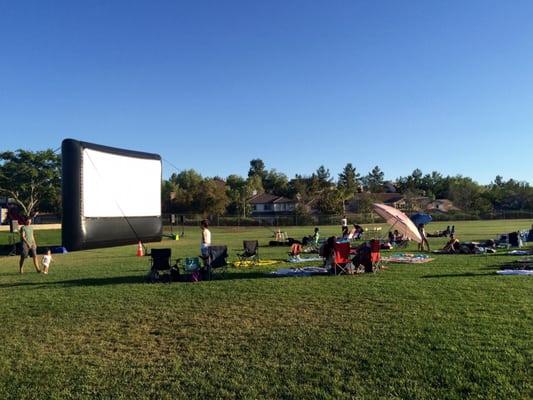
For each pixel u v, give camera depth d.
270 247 27.62
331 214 81.44
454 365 5.99
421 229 22.09
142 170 34.06
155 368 6.32
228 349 7.02
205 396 5.39
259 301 10.34
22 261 16.92
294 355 6.62
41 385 5.86
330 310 9.24
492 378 5.55
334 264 14.27
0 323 8.96
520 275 13.15
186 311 9.58
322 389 5.43
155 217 35.19
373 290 11.23
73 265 19.48
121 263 19.78
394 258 18.42
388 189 154.88
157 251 13.96
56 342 7.65
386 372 5.86
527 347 6.60
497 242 23.61
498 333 7.29
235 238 39.16
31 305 10.61
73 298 11.34
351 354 6.55
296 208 87.06
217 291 11.76
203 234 15.14
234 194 95.56
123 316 9.31
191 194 81.81
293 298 10.55
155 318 9.06
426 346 6.77
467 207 101.69
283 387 5.52
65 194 28.48
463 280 12.43
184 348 7.15
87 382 5.91
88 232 28.84
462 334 7.29
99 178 30.08
